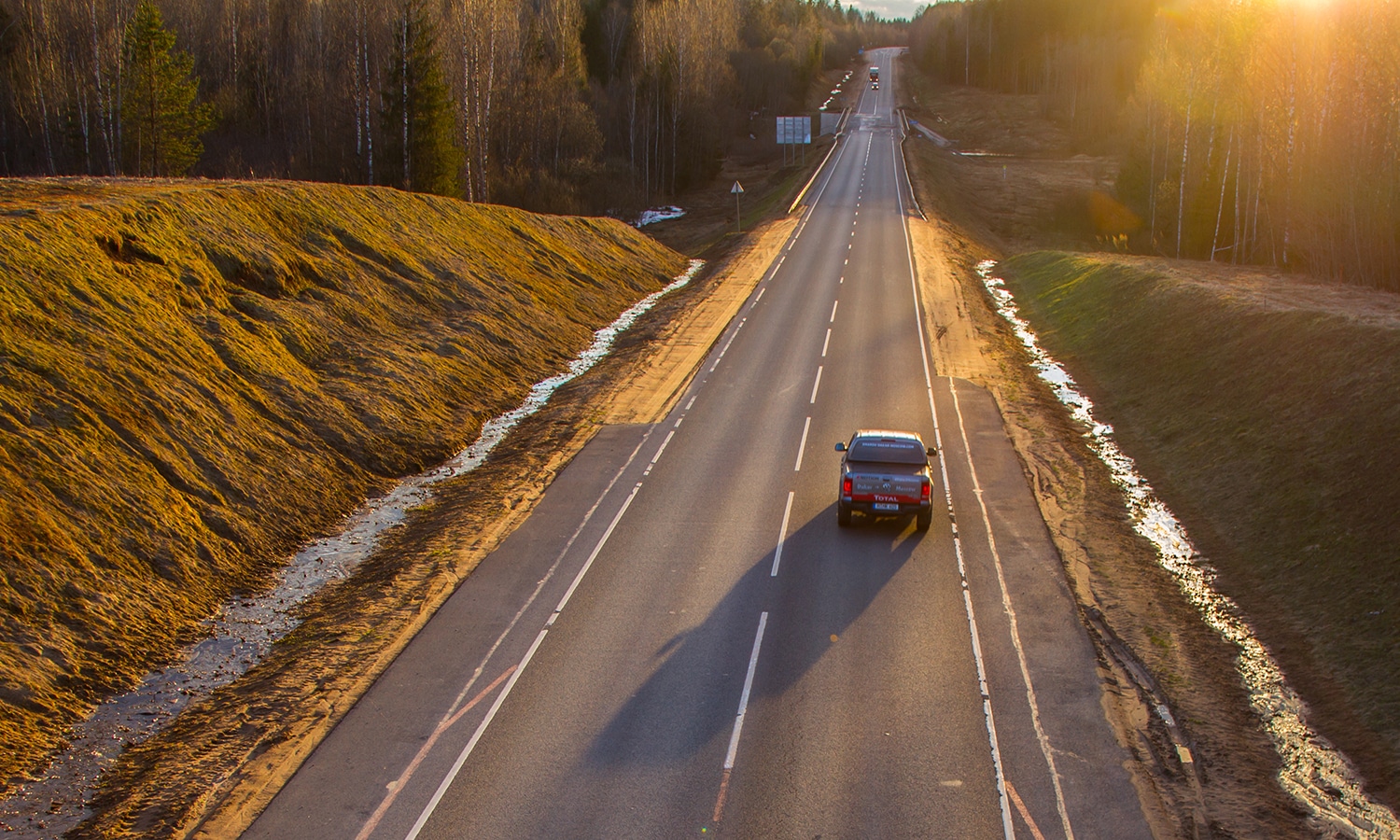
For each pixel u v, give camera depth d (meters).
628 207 78.81
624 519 18.81
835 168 86.06
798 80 150.50
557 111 79.75
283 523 18.17
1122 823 10.18
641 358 31.08
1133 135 76.31
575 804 10.38
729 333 34.28
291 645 14.28
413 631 14.47
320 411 21.98
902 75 192.38
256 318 24.14
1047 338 35.22
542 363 30.89
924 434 23.81
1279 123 42.81
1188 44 59.81
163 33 53.09
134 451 17.11
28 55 62.78
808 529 18.23
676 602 15.33
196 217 25.80
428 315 29.92
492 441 24.33
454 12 62.28
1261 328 25.00
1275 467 19.06
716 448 22.97
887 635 14.25
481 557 17.11
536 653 13.77
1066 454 22.77
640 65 103.12
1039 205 79.62
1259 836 10.04
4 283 18.47
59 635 13.27
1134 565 16.94
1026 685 12.94
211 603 15.47
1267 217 46.41
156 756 11.45
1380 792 10.85
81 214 22.11
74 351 18.20
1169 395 25.48
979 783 10.80
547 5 110.38
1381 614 13.74
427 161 52.50
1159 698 12.75
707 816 10.16
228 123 82.81
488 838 9.85
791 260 47.78
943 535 18.02
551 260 39.69
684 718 12.07
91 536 15.02
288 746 11.54
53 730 11.95
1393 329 21.05
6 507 14.33
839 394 27.19
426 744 11.59
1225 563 17.00
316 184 32.72
